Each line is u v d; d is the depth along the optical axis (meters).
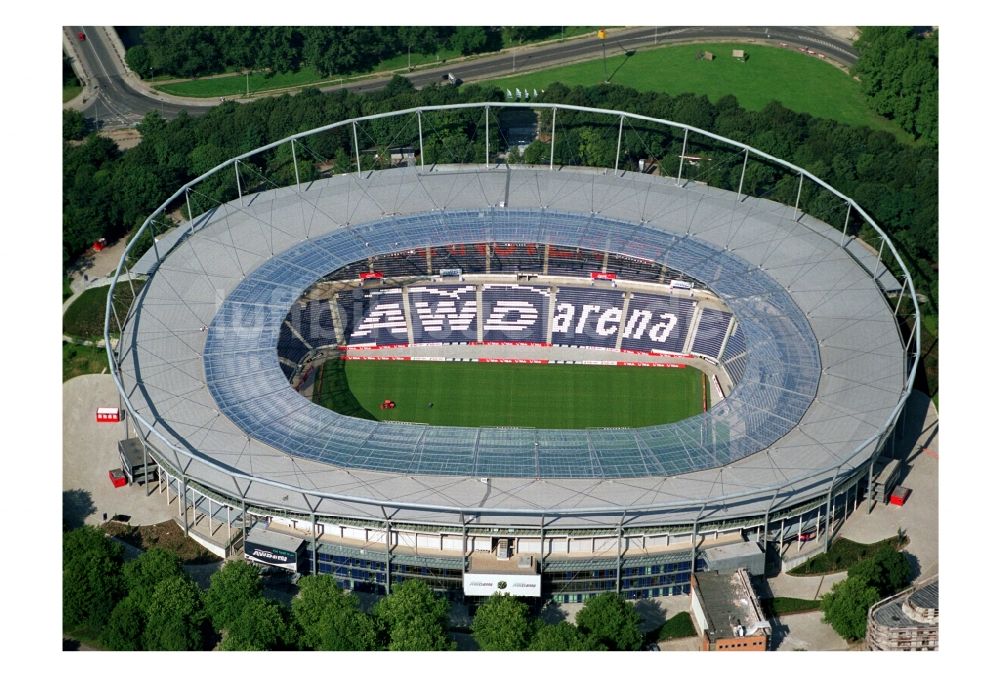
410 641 193.75
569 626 196.00
